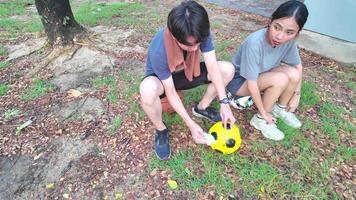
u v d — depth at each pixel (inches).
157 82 93.7
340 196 93.3
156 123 100.7
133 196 93.4
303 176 99.0
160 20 211.9
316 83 145.9
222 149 101.7
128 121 118.7
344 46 168.4
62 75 150.6
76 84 143.3
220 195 93.0
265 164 101.2
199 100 127.8
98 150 108.1
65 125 119.0
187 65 96.7
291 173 99.7
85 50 167.9
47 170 102.5
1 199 94.8
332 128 116.6
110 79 144.6
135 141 110.3
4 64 158.6
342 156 106.1
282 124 116.3
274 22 91.3
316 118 122.8
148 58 95.3
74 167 102.7
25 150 109.9
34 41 180.7
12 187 98.0
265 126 111.3
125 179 98.1
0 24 212.2
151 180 97.4
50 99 133.6
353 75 156.9
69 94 136.3
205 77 106.2
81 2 271.6
